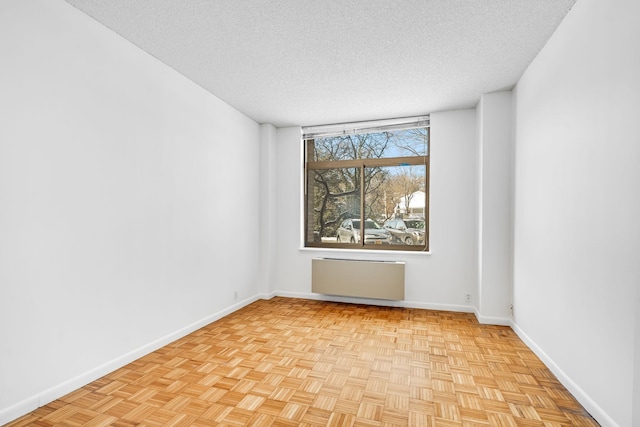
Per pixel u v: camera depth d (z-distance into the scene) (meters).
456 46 2.71
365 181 4.85
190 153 3.39
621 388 1.69
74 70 2.22
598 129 1.90
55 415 1.91
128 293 2.65
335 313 4.11
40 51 2.02
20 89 1.91
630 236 1.62
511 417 1.93
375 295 4.41
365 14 2.29
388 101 3.96
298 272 4.98
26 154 1.94
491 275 3.66
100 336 2.41
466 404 2.06
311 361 2.69
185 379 2.37
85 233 2.30
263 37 2.60
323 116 4.54
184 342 3.10
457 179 4.22
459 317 3.94
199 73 3.25
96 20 2.38
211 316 3.71
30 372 1.96
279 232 5.09
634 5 1.59
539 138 2.77
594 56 1.93
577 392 2.10
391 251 4.52
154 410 1.98
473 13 2.27
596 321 1.92
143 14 2.31
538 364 2.64
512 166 3.54
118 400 2.09
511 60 2.93
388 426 1.83
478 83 3.43
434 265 4.30
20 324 1.91
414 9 2.23
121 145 2.59
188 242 3.36
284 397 2.14
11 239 1.87
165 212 3.05
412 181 4.61
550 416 1.94
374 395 2.17
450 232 4.24
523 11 2.24
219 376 2.42
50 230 2.07
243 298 4.42
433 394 2.18
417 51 2.80
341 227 4.96
